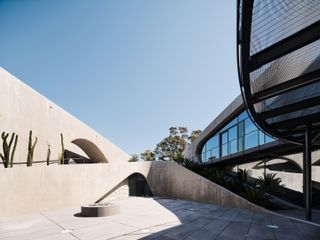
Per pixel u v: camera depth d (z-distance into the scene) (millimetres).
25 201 10945
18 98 14461
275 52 5449
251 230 7422
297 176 13703
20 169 10953
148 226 8000
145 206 13609
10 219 9586
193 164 23500
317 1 4371
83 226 8055
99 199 16219
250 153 16469
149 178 20969
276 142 13188
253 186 15406
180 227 7832
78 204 14094
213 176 18062
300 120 8914
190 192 17281
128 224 8344
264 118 8930
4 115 13320
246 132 17344
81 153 26938
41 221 9062
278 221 8961
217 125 22516
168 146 57750
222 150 21844
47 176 12281
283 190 14672
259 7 4484
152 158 57312
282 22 4906
